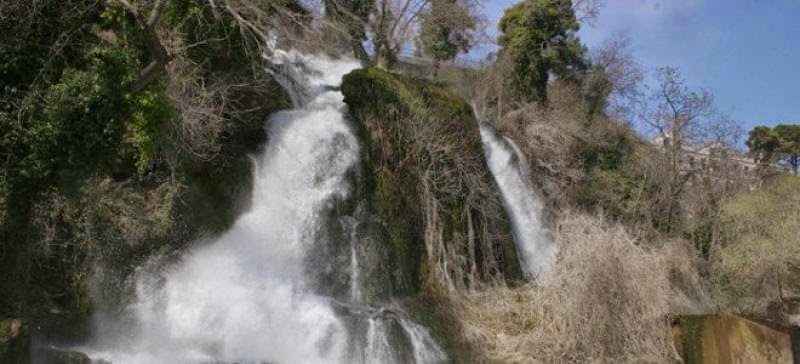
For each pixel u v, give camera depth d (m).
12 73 14.16
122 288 15.77
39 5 14.48
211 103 18.70
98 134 14.39
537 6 39.03
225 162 19.09
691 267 26.80
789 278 27.19
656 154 34.91
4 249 14.14
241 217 18.81
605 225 24.34
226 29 19.61
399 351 17.70
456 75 38.94
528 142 31.94
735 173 35.28
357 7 33.34
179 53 18.05
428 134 21.88
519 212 28.31
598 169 33.59
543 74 39.00
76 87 14.07
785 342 17.64
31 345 14.04
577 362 18.67
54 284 15.10
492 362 18.44
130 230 16.16
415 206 21.20
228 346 15.98
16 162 14.02
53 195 14.79
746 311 25.09
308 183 20.42
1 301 14.07
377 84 21.95
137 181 17.05
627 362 18.70
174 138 17.56
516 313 20.20
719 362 18.52
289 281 18.17
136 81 14.87
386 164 21.20
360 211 20.91
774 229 27.56
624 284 19.53
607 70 42.28
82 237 15.47
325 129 21.64
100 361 14.38
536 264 26.09
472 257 21.77
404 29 35.94
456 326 19.48
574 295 19.23
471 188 22.66
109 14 14.88
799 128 65.81
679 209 32.84
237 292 16.81
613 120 39.56
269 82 22.33
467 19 37.72
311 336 16.95
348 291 19.42
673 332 19.45
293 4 24.27
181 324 15.99
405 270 20.42
